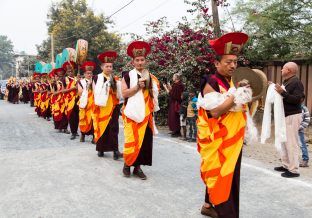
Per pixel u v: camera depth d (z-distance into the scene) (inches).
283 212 185.8
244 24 513.0
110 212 184.4
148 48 235.5
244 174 251.9
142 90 234.4
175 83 411.2
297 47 455.8
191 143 368.5
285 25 492.1
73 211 185.8
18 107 943.7
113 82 287.4
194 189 220.2
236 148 149.0
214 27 469.1
